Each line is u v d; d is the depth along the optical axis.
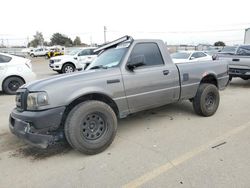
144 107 4.33
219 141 4.00
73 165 3.38
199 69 5.10
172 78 4.61
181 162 3.34
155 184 2.86
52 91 3.34
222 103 6.64
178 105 6.33
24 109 3.51
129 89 4.02
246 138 4.09
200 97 5.12
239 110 5.88
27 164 3.47
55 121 3.36
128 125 4.96
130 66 4.03
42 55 49.12
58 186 2.90
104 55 4.61
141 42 4.28
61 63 14.94
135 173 3.12
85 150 3.55
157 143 4.01
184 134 4.37
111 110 3.76
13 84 9.11
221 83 5.68
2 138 4.48
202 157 3.46
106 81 3.76
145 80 4.20
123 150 3.79
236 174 2.99
